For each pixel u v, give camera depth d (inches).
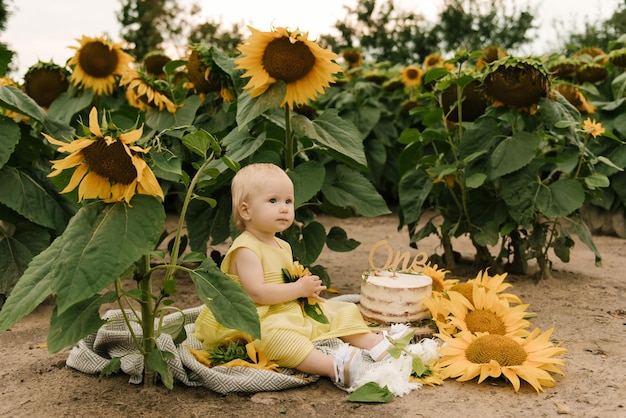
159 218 79.9
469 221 167.0
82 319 84.6
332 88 314.3
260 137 132.6
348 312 109.0
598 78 246.7
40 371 103.7
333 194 138.6
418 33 660.1
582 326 127.6
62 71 198.1
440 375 97.7
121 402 90.4
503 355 96.6
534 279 168.2
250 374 94.2
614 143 228.5
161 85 164.6
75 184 80.6
